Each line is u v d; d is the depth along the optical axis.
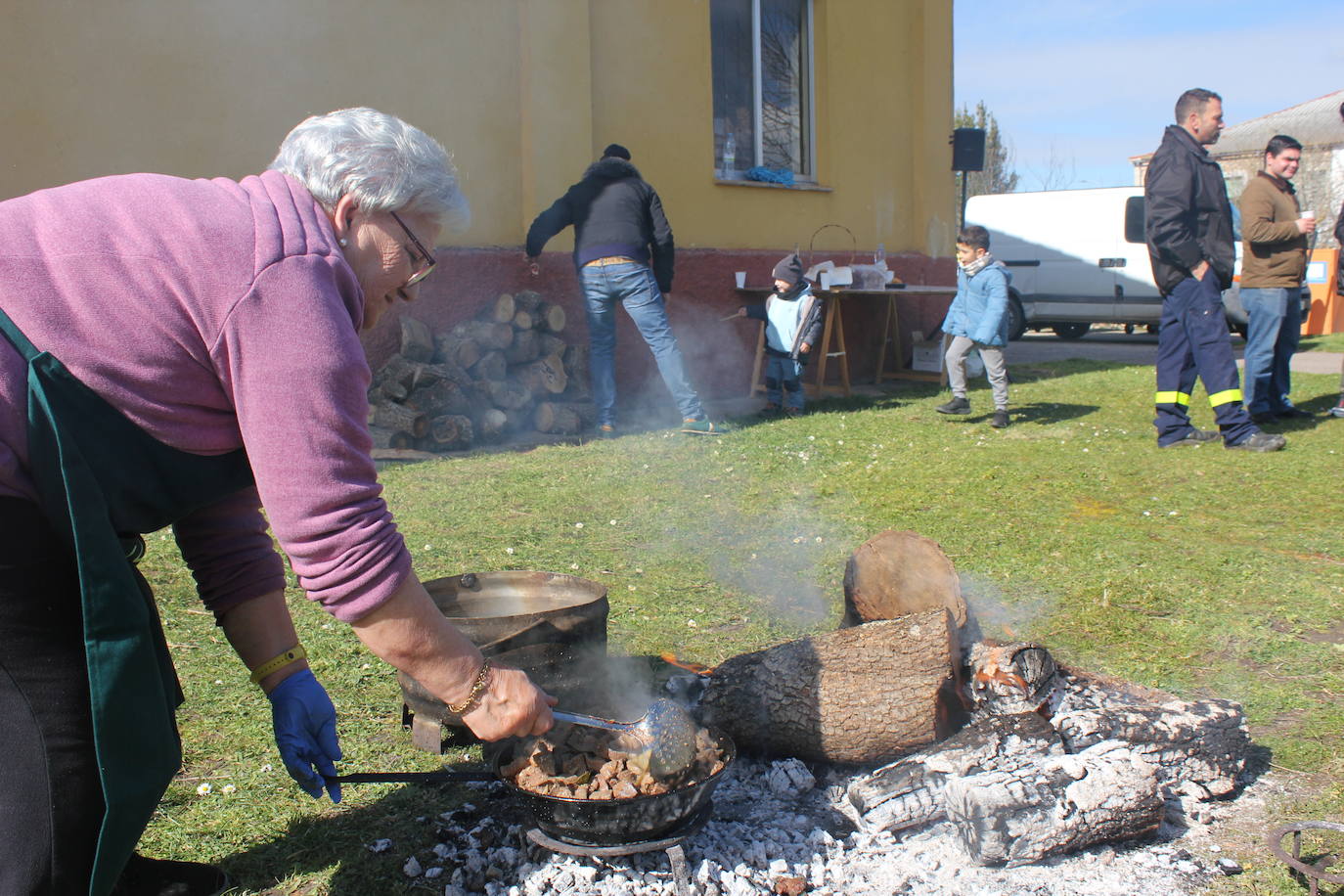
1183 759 2.59
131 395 1.60
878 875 2.27
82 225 1.59
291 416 1.60
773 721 2.71
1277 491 5.90
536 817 2.16
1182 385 7.22
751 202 10.41
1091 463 6.73
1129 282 17.48
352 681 3.30
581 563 4.60
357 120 1.76
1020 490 6.00
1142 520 5.33
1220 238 6.95
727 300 10.07
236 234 1.61
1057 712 2.65
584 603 2.88
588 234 7.55
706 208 9.97
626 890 2.15
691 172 9.78
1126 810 2.34
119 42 6.39
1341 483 6.05
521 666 2.58
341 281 1.69
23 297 1.54
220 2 6.76
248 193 1.70
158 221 1.60
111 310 1.57
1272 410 8.37
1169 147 6.93
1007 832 2.27
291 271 1.61
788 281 8.93
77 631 1.66
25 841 1.62
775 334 9.09
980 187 35.56
